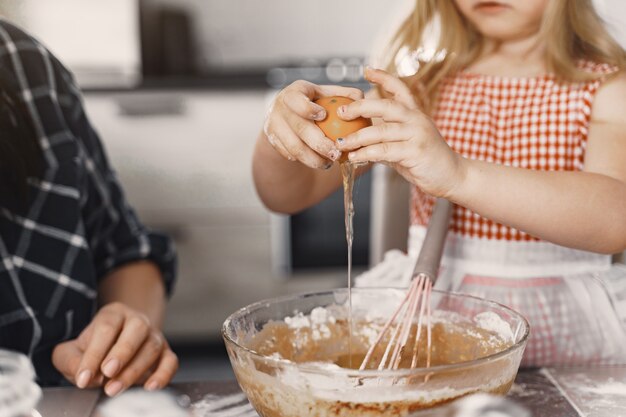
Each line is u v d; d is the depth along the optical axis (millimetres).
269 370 692
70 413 834
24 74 1205
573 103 1235
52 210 1176
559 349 1205
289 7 3439
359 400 667
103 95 2912
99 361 921
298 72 3107
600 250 1037
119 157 2957
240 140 2969
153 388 898
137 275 1263
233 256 3025
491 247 1243
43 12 3188
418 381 664
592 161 1166
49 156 1192
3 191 1137
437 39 1358
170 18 3438
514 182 949
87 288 1180
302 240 3021
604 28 1289
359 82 3016
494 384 701
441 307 881
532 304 1216
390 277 1325
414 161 843
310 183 1330
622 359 1205
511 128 1271
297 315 882
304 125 853
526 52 1311
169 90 2924
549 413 815
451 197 922
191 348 2971
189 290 3035
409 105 914
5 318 1133
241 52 3461
